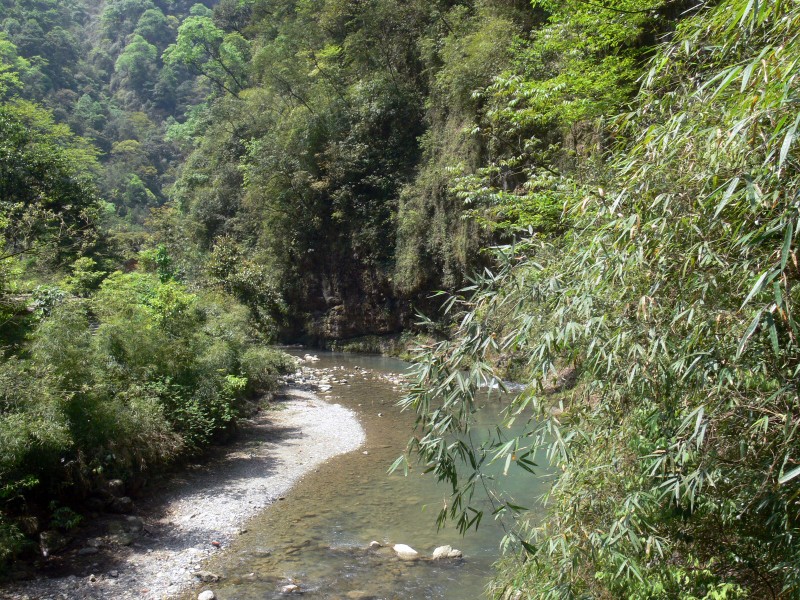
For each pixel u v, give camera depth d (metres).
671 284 2.95
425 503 7.74
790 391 2.45
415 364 3.30
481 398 12.81
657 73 3.78
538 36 11.52
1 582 5.23
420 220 21.92
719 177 2.73
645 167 3.04
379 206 24.94
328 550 6.35
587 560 3.35
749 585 3.20
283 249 27.98
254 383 13.84
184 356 9.99
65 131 21.30
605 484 3.33
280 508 7.60
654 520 3.33
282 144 28.30
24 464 5.98
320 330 26.86
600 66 9.48
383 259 24.47
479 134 17.67
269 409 13.21
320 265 27.25
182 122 68.81
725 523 3.23
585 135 12.39
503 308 3.30
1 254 8.69
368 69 28.14
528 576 3.70
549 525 3.80
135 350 8.93
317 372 19.02
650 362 2.90
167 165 63.81
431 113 23.78
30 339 7.47
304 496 8.04
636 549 2.96
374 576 5.74
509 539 3.70
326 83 28.58
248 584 5.57
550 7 10.72
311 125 27.34
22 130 17.91
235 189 33.69
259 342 15.63
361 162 25.83
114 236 24.22
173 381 9.59
